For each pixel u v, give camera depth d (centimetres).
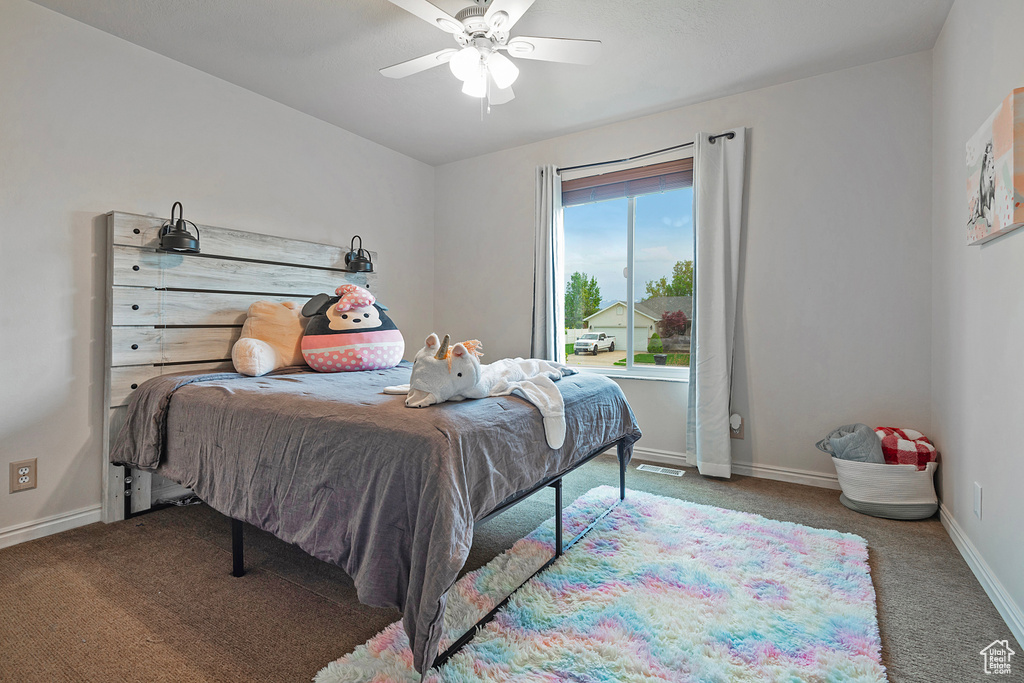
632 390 344
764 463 298
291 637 146
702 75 276
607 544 204
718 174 299
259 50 250
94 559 195
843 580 175
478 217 409
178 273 255
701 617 153
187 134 264
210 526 228
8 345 206
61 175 220
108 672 131
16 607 162
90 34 228
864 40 242
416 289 417
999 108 152
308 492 150
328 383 218
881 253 263
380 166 382
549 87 289
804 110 281
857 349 271
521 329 387
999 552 162
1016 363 150
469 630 147
